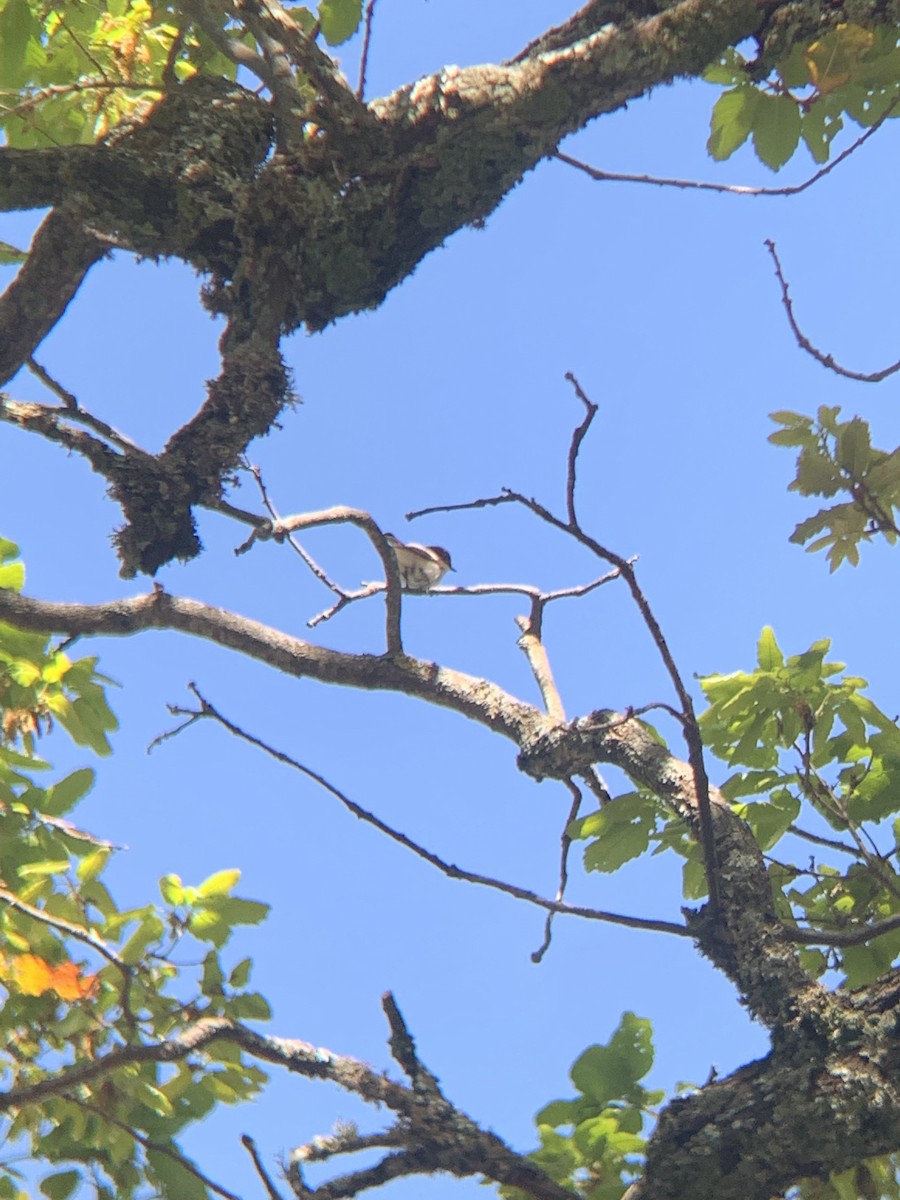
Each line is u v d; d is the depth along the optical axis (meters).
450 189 4.70
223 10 4.66
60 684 6.05
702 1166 3.82
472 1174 3.88
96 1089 4.86
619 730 5.02
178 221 4.74
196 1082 4.96
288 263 4.77
